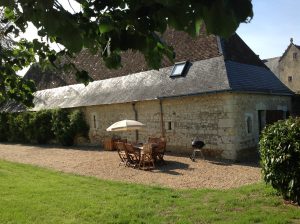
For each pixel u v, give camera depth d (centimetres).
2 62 391
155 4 170
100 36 221
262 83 1515
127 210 668
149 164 1242
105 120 1872
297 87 4056
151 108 1609
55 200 744
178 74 1555
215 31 134
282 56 4212
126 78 1873
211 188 873
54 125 2095
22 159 1576
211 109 1364
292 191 649
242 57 1598
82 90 2131
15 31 342
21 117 2356
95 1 200
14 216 639
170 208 680
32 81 431
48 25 174
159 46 226
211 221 593
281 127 677
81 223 601
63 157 1579
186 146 1464
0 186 893
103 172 1166
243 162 1260
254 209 641
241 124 1335
